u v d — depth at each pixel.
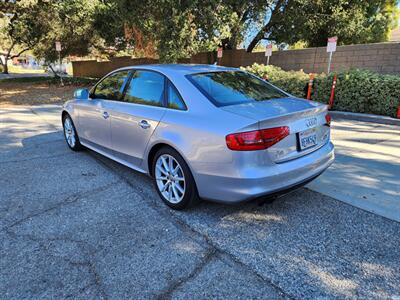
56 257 2.63
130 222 3.18
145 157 3.73
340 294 2.21
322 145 3.41
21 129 7.37
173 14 11.82
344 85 8.80
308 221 3.14
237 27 14.23
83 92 5.03
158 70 3.73
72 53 19.80
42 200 3.67
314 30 14.97
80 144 5.39
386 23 15.89
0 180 4.26
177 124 3.19
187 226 3.09
